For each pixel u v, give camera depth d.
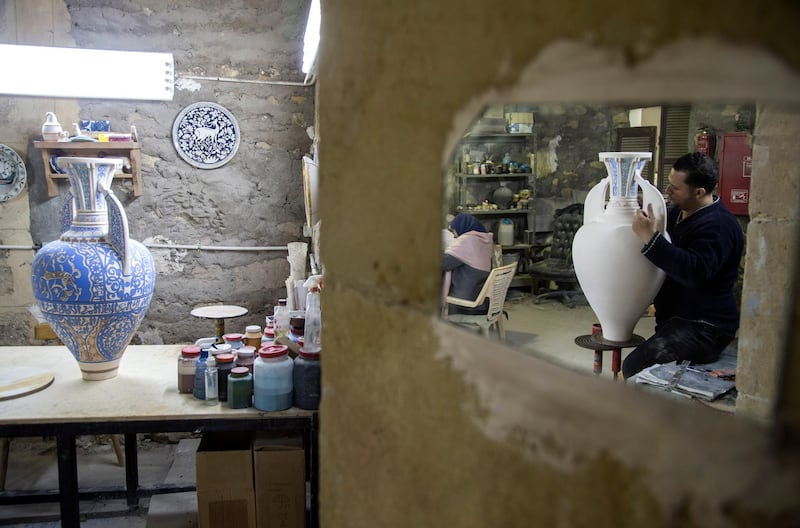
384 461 0.57
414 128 0.49
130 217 3.08
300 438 1.93
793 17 0.25
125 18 2.96
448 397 0.47
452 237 2.38
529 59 0.36
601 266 1.59
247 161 3.16
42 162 2.94
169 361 2.22
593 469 0.35
